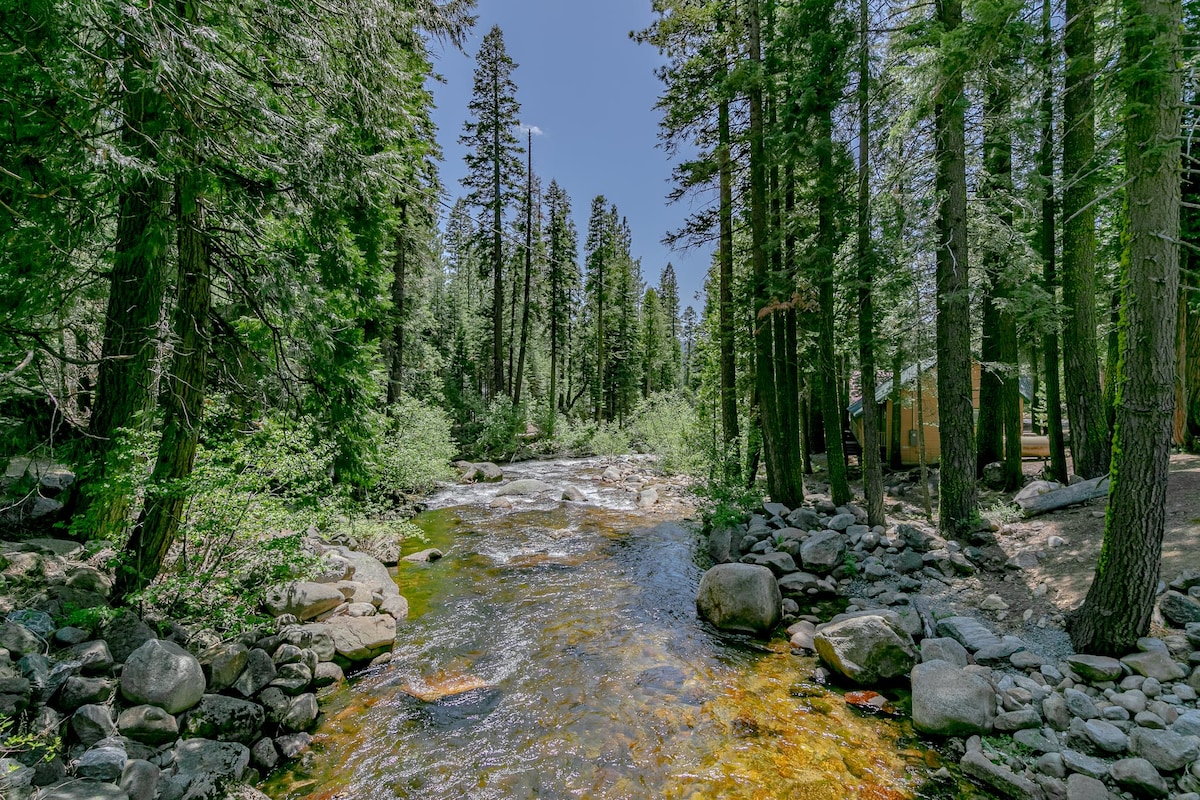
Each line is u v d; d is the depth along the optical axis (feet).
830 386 37.37
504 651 21.95
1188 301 32.48
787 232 37.14
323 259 18.99
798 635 22.59
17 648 12.83
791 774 14.60
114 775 11.82
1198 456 31.22
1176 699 14.67
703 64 42.27
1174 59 15.92
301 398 21.03
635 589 29.27
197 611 17.52
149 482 16.47
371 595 24.68
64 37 11.14
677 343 186.70
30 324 14.97
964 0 24.13
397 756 15.44
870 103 30.66
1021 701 15.97
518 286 116.78
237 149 15.87
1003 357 36.06
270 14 16.16
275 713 16.08
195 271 17.93
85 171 12.54
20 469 21.99
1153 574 16.57
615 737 16.35
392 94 19.69
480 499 54.08
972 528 27.63
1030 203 32.07
